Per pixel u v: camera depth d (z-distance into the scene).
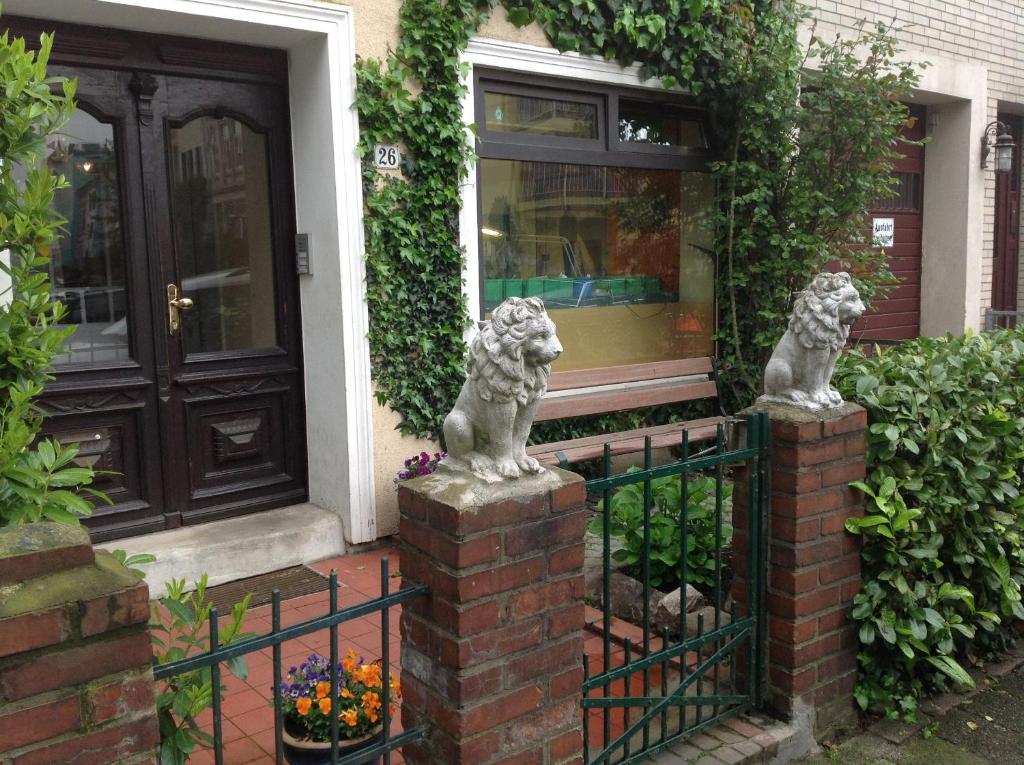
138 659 1.68
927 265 9.05
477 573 2.19
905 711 3.46
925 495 3.41
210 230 4.79
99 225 4.42
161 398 4.58
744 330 6.80
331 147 4.64
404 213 4.91
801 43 7.11
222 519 4.82
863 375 3.58
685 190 6.71
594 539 4.63
